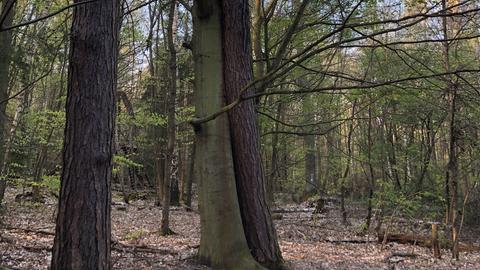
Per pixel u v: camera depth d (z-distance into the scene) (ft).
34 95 61.72
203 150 21.81
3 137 33.81
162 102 57.06
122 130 63.52
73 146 13.57
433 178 45.80
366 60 40.57
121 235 34.47
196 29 23.17
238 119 21.89
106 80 13.99
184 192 66.39
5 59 29.86
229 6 22.38
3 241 26.03
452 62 34.04
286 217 55.72
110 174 14.03
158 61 54.29
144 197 66.69
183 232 38.14
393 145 47.37
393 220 41.78
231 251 20.79
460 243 41.09
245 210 21.72
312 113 44.45
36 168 43.70
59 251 13.34
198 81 22.48
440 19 34.47
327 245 36.06
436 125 44.68
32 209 44.42
